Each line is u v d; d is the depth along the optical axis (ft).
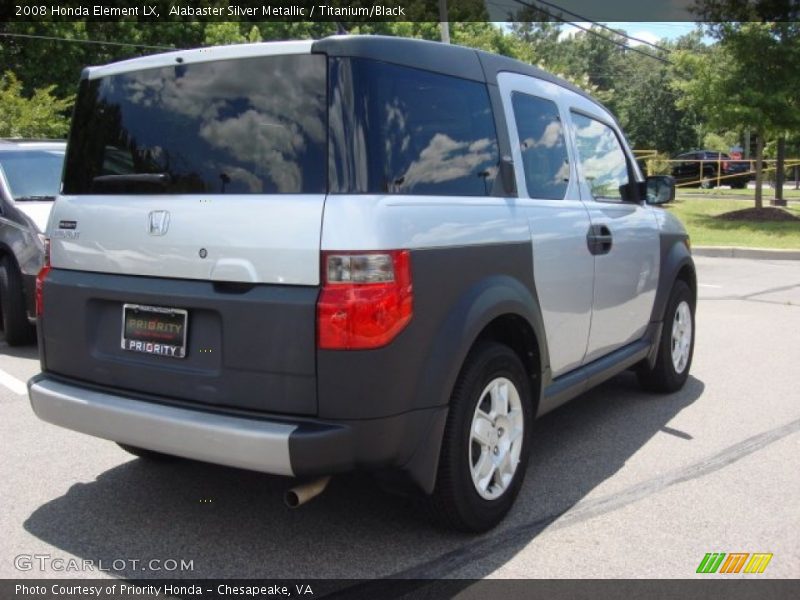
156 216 10.75
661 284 18.06
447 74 11.50
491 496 11.69
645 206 17.98
